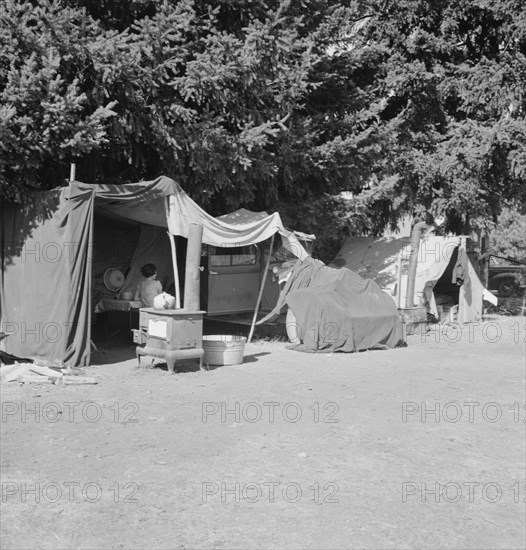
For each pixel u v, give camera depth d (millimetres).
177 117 12945
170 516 5152
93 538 4754
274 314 14195
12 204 11305
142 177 14508
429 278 17453
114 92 12141
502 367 11961
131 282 14203
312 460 6527
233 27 14648
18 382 9438
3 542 4668
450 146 19750
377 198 17406
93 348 12188
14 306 11219
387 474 6242
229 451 6699
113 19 13211
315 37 15766
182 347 10508
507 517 5371
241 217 14234
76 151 11148
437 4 20125
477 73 19688
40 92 10625
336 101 17750
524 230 34531
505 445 7238
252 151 14195
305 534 4910
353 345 13156
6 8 10711
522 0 19219
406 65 19719
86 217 10508
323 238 17391
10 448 6621
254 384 9867
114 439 6984
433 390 9828
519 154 18656
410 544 4824
